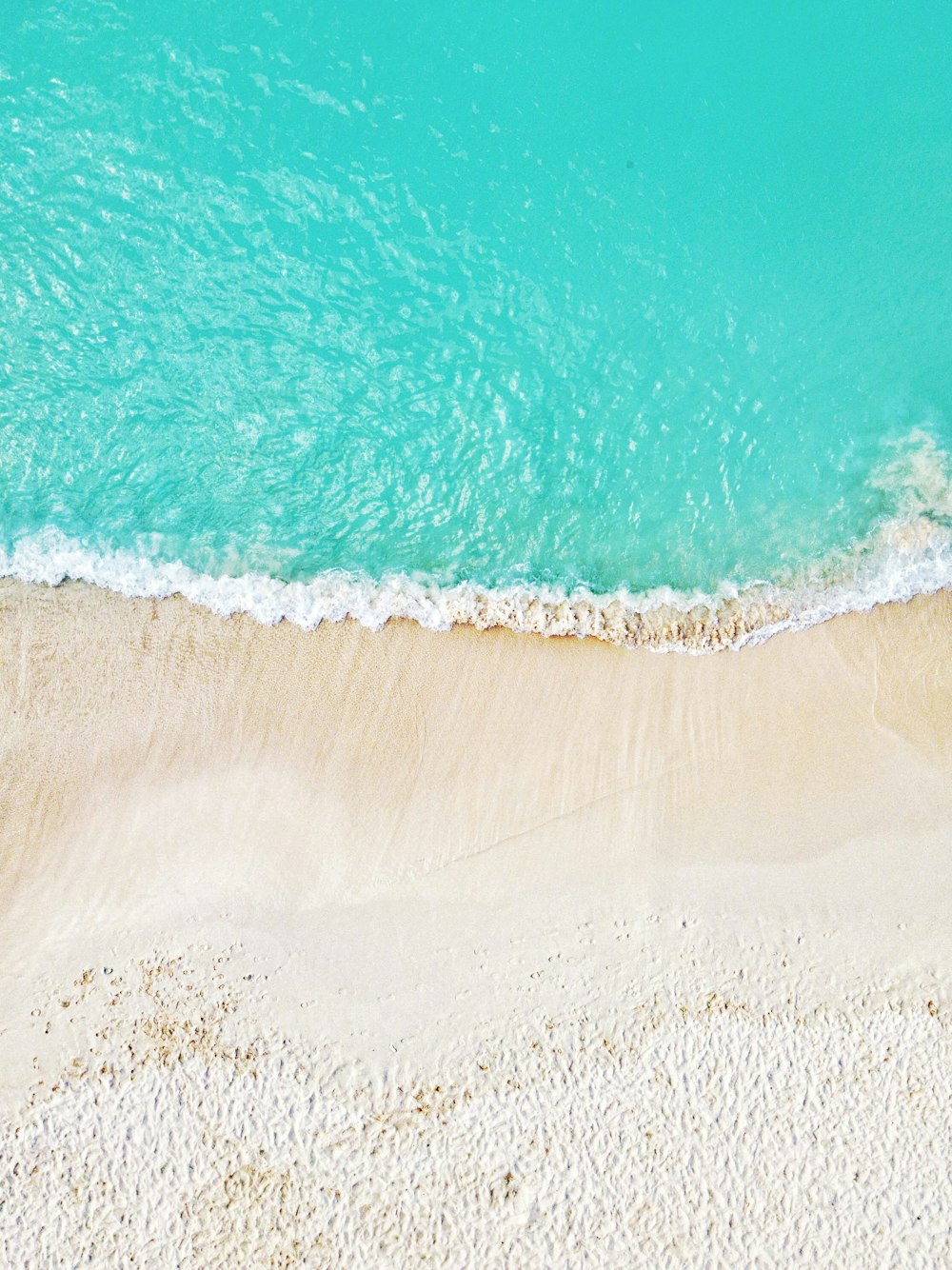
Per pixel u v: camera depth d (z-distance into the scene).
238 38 7.89
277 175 7.89
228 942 7.05
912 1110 6.88
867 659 7.52
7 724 7.31
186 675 7.41
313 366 7.84
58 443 7.73
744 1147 6.82
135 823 7.22
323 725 7.36
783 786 7.32
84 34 7.82
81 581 7.52
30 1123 6.81
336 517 7.77
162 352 7.80
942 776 7.32
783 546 7.79
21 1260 6.63
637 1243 6.67
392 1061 6.94
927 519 7.73
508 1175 6.77
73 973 7.02
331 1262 6.64
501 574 7.69
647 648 7.53
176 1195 6.73
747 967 7.09
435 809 7.26
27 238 7.76
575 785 7.31
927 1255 6.64
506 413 7.84
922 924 7.16
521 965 7.07
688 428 7.89
